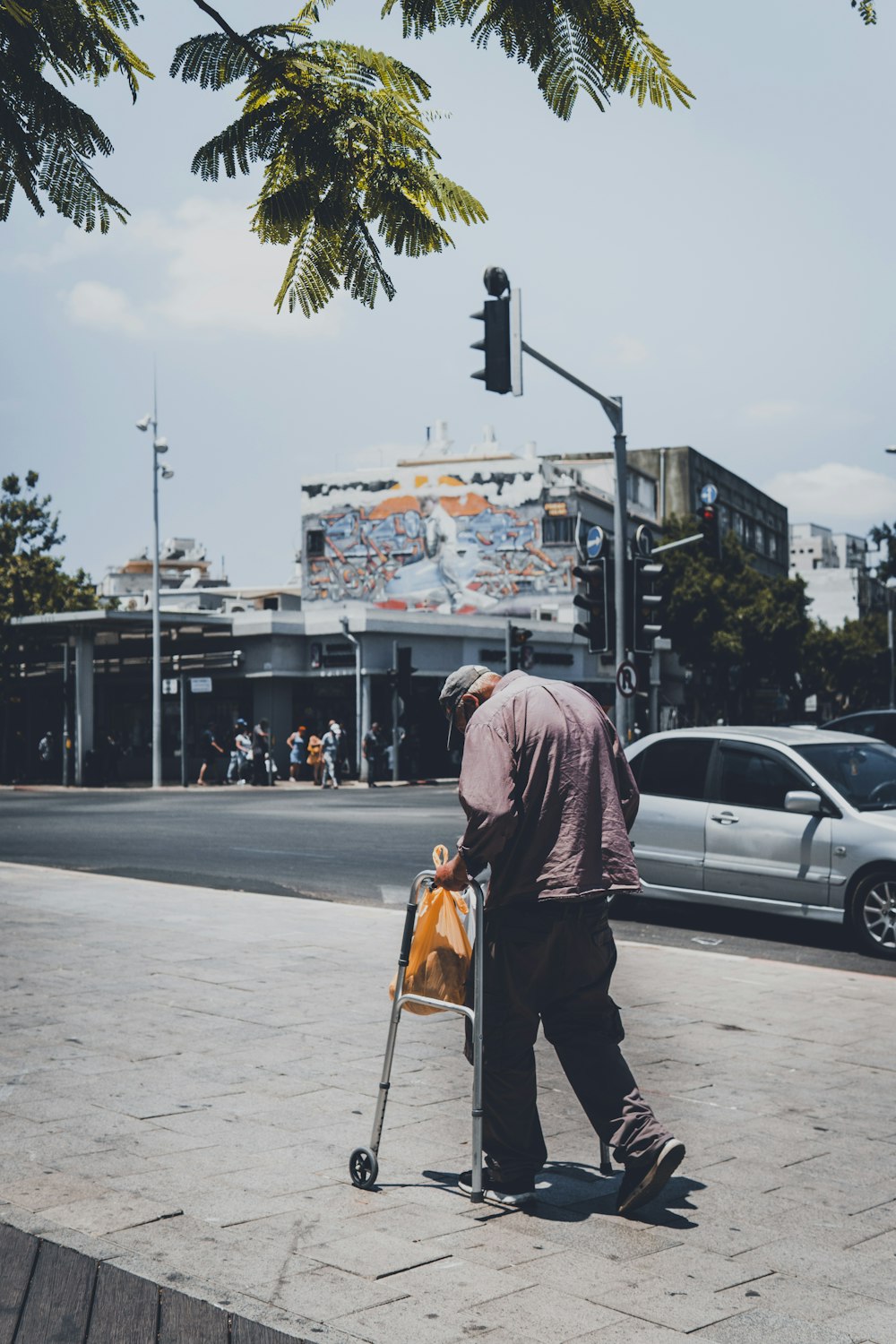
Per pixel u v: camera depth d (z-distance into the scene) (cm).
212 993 726
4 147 259
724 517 8100
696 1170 439
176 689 4272
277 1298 323
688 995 746
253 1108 501
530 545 5319
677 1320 318
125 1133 467
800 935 1048
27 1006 687
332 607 5634
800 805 982
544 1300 327
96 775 4234
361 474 5603
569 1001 401
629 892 400
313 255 285
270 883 1364
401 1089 531
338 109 277
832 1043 630
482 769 391
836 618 10881
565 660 4778
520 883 397
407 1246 361
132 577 8438
